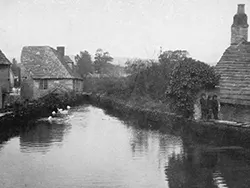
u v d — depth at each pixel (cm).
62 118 2827
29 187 1016
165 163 1235
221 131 1459
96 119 2759
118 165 1236
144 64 3428
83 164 1262
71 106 4297
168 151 1432
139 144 1617
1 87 2938
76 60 7038
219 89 1784
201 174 1053
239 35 2022
